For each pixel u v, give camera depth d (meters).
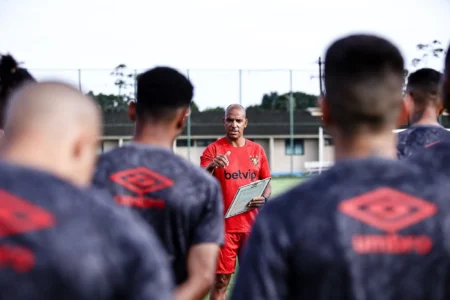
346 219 1.51
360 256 1.49
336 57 1.61
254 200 5.22
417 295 1.50
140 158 2.47
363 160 1.59
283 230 1.52
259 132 37.50
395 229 1.51
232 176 5.64
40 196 1.27
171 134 2.55
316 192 1.56
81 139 1.41
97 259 1.23
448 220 1.52
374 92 1.57
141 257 1.27
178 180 2.45
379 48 1.60
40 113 1.38
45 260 1.21
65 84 1.46
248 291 1.52
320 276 1.50
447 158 2.25
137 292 1.26
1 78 2.30
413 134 3.33
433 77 3.37
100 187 2.43
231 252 5.37
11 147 1.37
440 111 3.41
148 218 2.43
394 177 1.57
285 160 38.03
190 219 2.46
